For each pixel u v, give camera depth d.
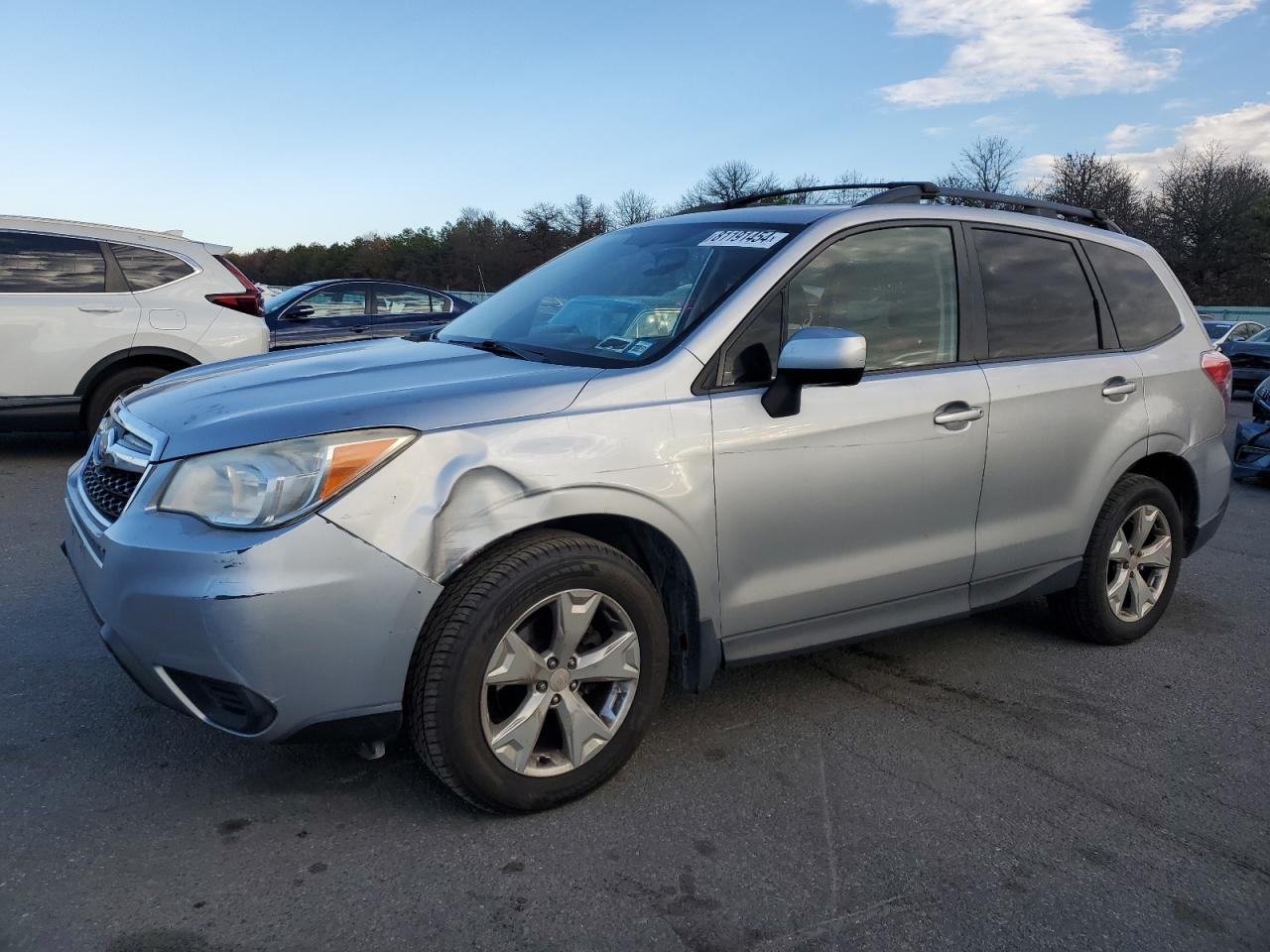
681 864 2.69
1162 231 53.91
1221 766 3.42
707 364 3.12
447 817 2.86
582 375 2.98
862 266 3.56
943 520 3.65
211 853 2.65
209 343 7.85
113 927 2.33
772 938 2.41
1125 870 2.77
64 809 2.83
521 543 2.76
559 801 2.89
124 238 7.73
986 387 3.72
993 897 2.61
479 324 3.94
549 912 2.46
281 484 2.49
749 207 4.00
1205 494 4.71
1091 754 3.46
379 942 2.33
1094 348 4.25
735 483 3.10
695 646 3.16
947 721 3.67
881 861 2.75
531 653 2.77
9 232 7.34
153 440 2.73
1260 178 54.19
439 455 2.63
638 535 3.11
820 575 3.37
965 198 4.07
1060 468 4.01
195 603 2.44
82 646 4.02
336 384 2.92
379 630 2.55
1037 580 4.07
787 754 3.35
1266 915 2.60
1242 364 19.61
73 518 3.03
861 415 3.36
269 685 2.48
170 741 3.25
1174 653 4.50
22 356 7.25
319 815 2.85
